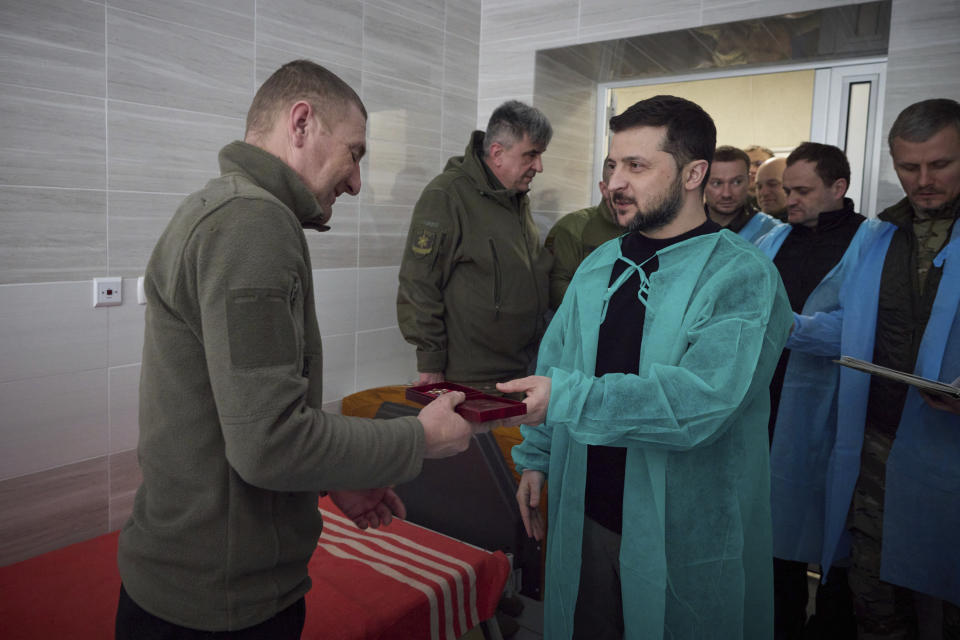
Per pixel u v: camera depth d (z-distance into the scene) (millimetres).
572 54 3250
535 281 2680
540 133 2508
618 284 1370
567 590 1354
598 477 1388
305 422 817
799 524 2180
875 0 2406
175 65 2207
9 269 1869
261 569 927
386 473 886
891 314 1889
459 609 1739
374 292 3000
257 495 919
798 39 2824
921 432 1784
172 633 901
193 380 877
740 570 1249
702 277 1246
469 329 2566
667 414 1112
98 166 2041
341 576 1722
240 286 802
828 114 2996
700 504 1246
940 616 2137
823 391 2137
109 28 2031
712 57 3143
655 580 1227
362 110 1063
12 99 1841
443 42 3217
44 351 1957
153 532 911
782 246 2393
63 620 1541
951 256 1748
